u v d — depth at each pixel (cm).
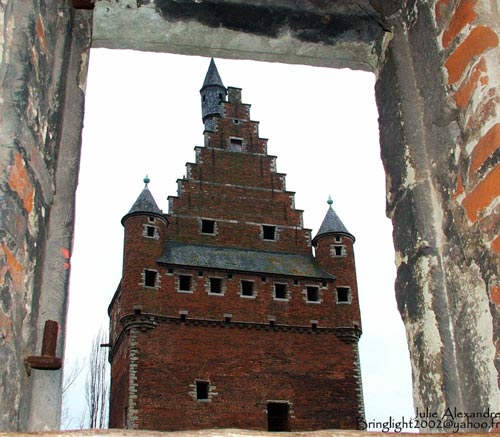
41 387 208
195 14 322
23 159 200
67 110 263
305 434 175
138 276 3016
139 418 2722
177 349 2914
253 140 3669
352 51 342
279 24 330
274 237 3431
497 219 222
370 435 179
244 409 2866
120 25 325
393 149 298
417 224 267
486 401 222
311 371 3031
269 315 3106
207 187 3456
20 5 213
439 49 272
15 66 204
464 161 247
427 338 251
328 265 3344
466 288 240
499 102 229
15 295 188
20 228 194
